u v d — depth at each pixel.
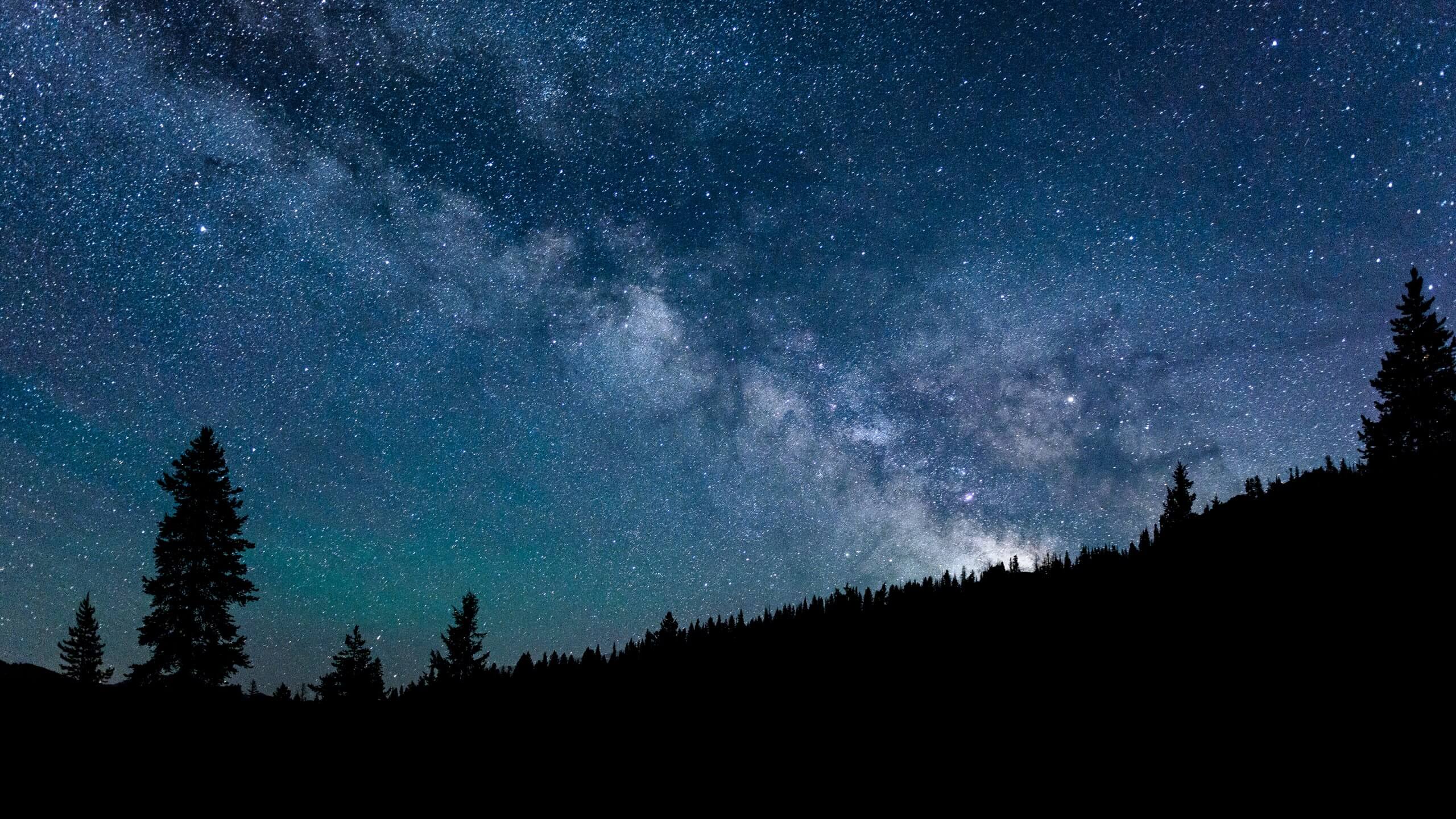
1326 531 27.44
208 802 21.81
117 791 20.88
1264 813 14.05
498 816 23.89
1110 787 16.84
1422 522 25.11
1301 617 21.59
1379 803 13.34
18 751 21.42
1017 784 18.47
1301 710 17.09
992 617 33.31
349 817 22.77
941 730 23.36
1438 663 17.03
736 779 24.14
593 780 26.42
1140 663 22.81
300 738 29.36
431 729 33.56
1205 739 17.45
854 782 21.58
